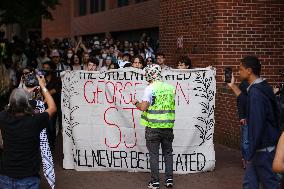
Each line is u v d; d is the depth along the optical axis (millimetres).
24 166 5477
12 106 5590
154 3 27094
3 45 18984
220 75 12547
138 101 8609
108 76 9430
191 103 9383
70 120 9539
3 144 5574
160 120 8109
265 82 6246
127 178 8992
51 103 5879
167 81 9375
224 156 10695
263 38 12672
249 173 6340
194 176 9172
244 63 6293
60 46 26688
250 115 6070
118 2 34281
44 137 7582
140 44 22438
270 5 12656
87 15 42469
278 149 4129
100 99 9438
